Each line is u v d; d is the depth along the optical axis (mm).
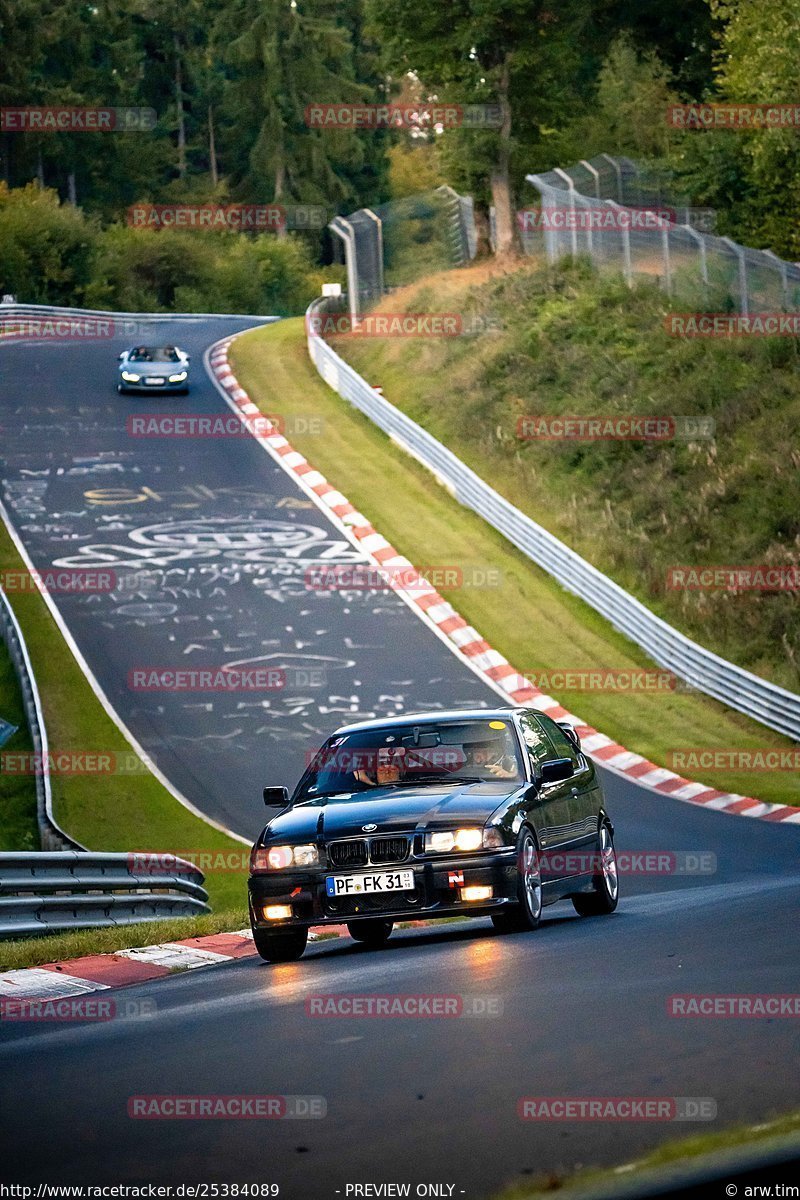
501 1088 18812
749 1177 13188
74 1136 18125
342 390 187000
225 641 117125
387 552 137250
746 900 43469
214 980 36188
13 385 197500
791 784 94938
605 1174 13820
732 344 158500
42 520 144625
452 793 40594
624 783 96438
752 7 187375
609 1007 24469
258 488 154625
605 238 187250
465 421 168250
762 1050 20250
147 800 90750
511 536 141000
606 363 165500
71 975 40625
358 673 112188
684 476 143750
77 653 114062
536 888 40406
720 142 197625
